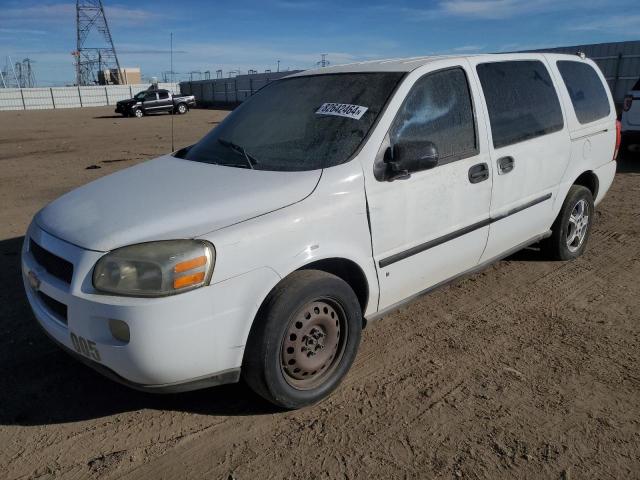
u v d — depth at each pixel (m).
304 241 2.81
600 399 3.04
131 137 18.91
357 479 2.47
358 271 3.16
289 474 2.51
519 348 3.61
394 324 3.98
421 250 3.45
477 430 2.79
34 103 49.97
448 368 3.38
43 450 2.68
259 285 2.65
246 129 3.71
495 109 3.93
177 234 2.56
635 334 3.78
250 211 2.73
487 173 3.78
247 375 2.79
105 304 2.44
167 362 2.48
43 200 8.28
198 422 2.89
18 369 3.40
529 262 5.15
